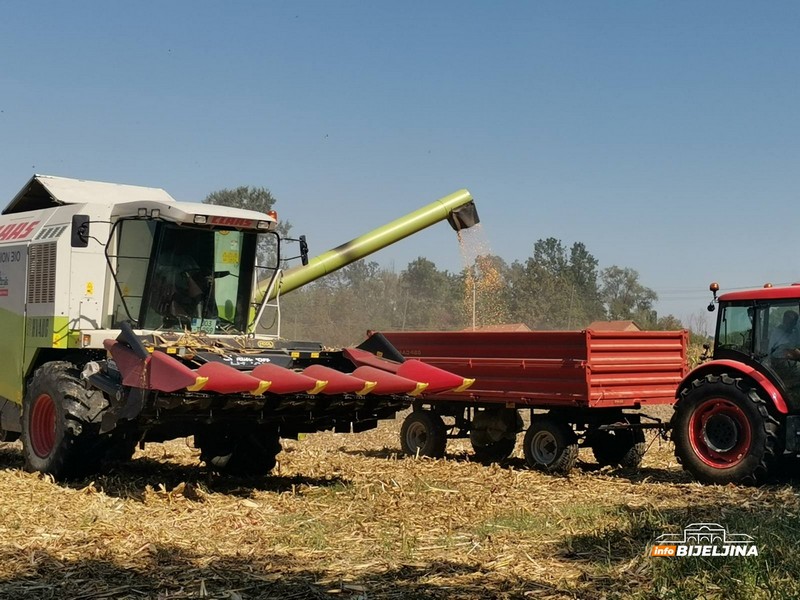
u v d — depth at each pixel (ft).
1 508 27.04
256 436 35.35
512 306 181.88
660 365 40.16
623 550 22.22
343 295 192.13
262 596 18.52
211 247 34.78
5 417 37.17
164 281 33.86
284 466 38.70
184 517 26.53
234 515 26.76
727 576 18.83
